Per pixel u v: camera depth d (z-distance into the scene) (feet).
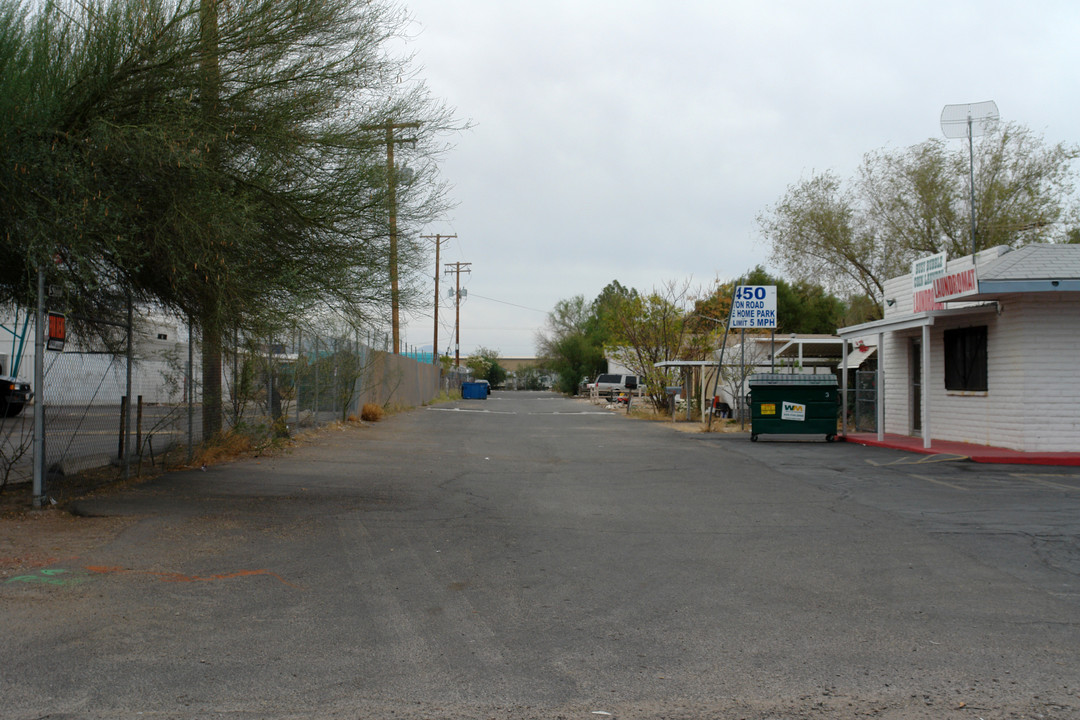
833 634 17.80
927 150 103.91
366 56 30.66
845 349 65.31
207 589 20.70
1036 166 99.50
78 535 25.46
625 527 29.48
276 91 29.22
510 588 21.33
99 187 25.49
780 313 162.81
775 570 23.31
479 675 15.40
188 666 15.61
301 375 60.13
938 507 33.55
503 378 331.36
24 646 16.43
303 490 35.96
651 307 106.93
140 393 41.75
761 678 15.34
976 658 16.37
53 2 26.37
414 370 135.44
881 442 58.65
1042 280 46.42
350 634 17.61
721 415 95.86
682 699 14.40
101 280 30.50
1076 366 49.70
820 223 109.70
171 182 26.76
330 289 32.12
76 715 13.41
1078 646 17.06
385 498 34.76
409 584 21.57
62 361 33.86
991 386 53.31
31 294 28.68
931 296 56.29
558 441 66.08
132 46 26.30
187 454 41.98
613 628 18.20
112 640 16.89
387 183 31.78
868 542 26.96
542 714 13.76
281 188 30.42
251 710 13.75
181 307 32.99
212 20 27.45
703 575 22.75
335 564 23.41
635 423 92.22
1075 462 46.91
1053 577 22.52
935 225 104.12
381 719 13.50
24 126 24.47
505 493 37.27
